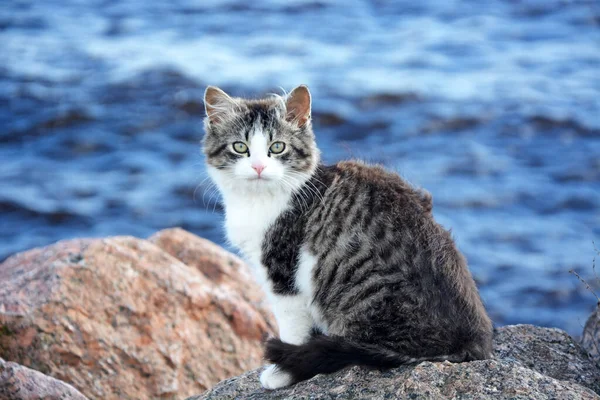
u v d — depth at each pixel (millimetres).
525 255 16031
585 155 20422
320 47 28625
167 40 29234
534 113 22547
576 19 31219
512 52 28109
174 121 22547
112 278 8695
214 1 34188
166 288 8844
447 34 30094
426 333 5586
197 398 6246
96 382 8102
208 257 9945
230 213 6445
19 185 19312
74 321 8273
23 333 8125
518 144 21078
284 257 6082
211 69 25578
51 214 18203
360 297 5695
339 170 6348
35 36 29547
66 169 20203
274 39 29562
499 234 16812
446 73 25922
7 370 6605
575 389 5305
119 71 25375
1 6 33219
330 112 22219
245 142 6480
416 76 25484
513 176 19344
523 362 6527
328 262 5871
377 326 5633
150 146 21297
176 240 10156
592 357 6930
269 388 5969
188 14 32688
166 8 33500
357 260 5770
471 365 5457
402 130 21750
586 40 29203
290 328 6141
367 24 31688
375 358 5609
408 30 30844
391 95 23578
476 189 18641
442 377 5367
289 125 6531
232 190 6477
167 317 8664
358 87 24094
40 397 6516
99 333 8289
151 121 22406
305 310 6098
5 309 8234
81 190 19125
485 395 5188
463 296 5723
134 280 8773
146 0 34719
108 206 18531
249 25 31312
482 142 21188
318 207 6090
